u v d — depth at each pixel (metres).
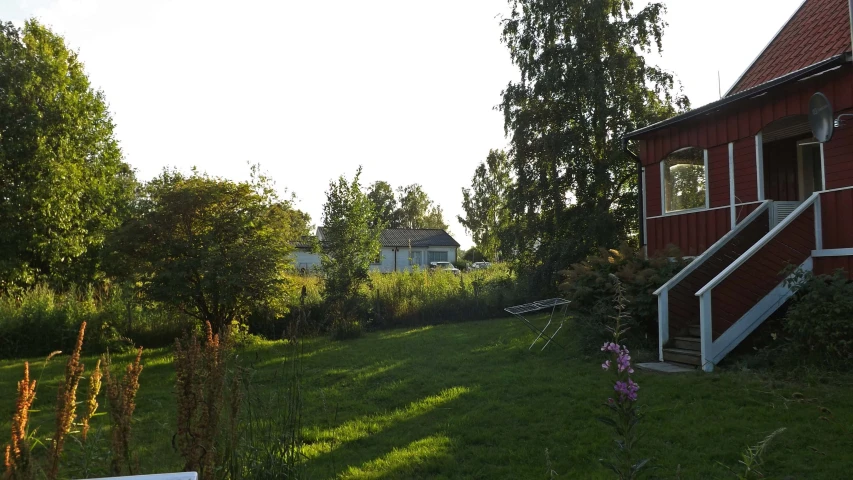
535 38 23.05
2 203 22.41
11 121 23.08
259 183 13.97
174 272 12.31
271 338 16.19
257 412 5.26
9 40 24.30
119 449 3.43
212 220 13.10
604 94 21.08
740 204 11.64
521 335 13.72
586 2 21.88
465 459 5.87
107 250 13.02
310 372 10.69
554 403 7.58
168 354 13.45
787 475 4.98
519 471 5.44
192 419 3.53
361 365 11.18
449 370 10.35
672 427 6.35
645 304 10.78
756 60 14.04
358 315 17.39
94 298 16.47
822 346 8.38
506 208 23.88
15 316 14.22
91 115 26.39
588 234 20.72
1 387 10.02
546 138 21.45
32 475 2.79
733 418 6.54
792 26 13.98
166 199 12.77
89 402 3.26
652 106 22.14
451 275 23.09
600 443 5.97
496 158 30.17
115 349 13.96
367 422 7.32
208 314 13.31
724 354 9.34
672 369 9.25
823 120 9.74
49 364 12.25
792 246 10.03
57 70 24.75
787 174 13.48
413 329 17.09
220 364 3.71
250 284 12.73
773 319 9.87
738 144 11.70
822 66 9.65
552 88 21.86
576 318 12.35
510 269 23.16
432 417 7.43
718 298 9.48
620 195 22.02
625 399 3.43
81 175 24.95
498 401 7.88
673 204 13.65
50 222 23.19
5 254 22.19
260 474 4.47
